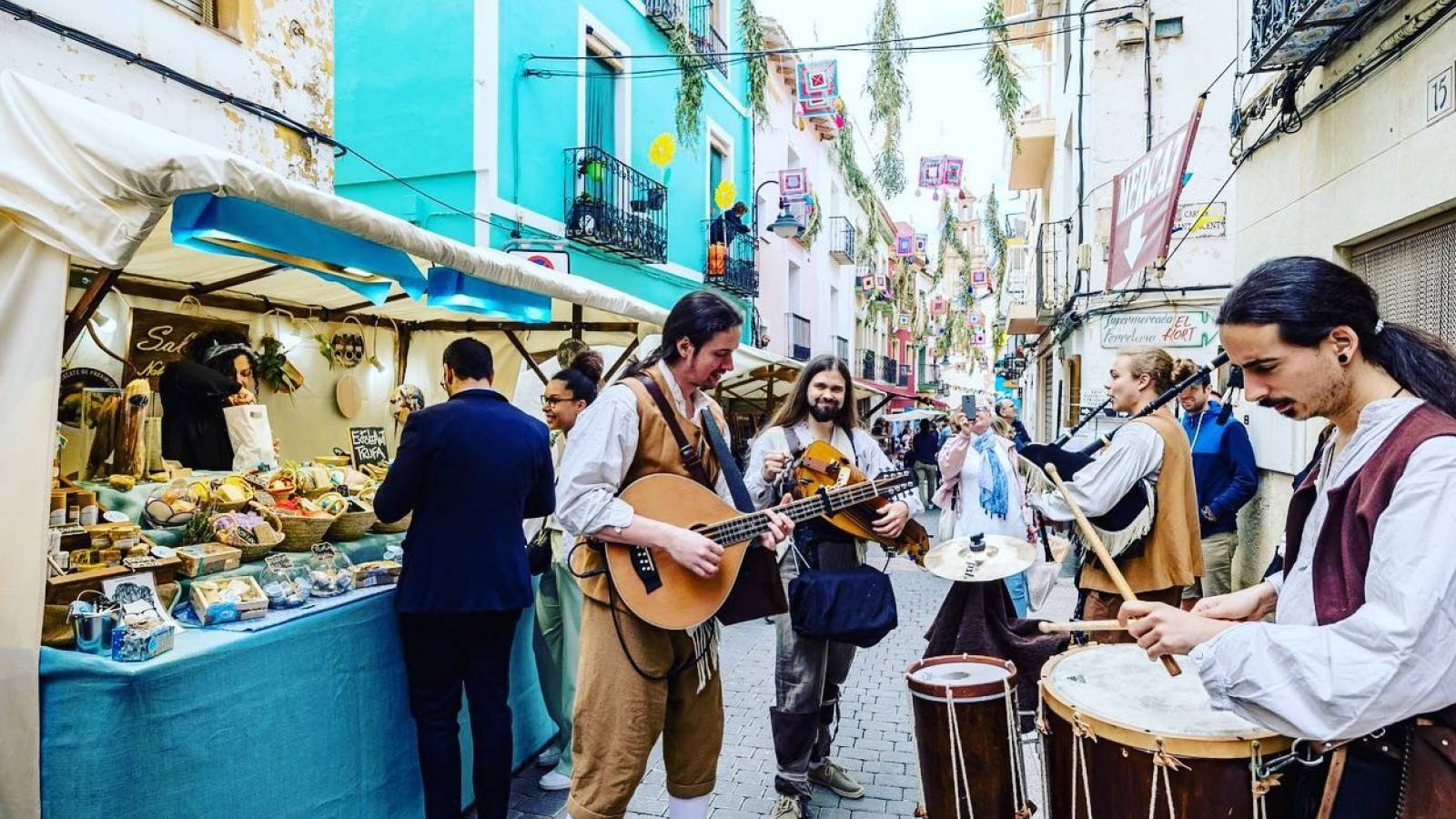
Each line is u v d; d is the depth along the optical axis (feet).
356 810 8.36
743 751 12.34
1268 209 16.84
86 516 7.67
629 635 7.49
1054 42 41.29
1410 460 4.11
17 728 6.26
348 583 8.91
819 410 10.46
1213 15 26.16
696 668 7.89
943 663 8.30
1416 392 4.36
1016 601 15.05
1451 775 4.14
